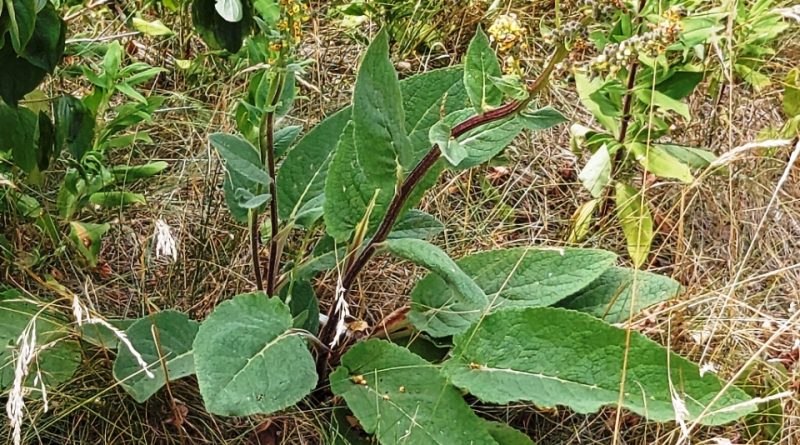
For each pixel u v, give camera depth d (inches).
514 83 29.1
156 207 41.7
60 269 38.9
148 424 33.8
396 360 33.3
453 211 44.7
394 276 41.1
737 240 42.5
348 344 37.4
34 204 38.0
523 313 32.9
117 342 34.3
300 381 30.4
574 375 32.0
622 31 37.9
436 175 35.2
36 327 34.4
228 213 41.3
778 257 44.5
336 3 52.6
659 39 27.9
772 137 45.6
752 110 50.8
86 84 44.5
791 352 38.5
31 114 34.1
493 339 32.9
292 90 31.1
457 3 53.4
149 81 48.4
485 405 36.2
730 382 30.2
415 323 35.9
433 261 30.5
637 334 32.0
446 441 31.0
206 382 29.0
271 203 32.9
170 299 38.1
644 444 35.0
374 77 30.8
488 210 45.3
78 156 35.4
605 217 43.3
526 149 48.4
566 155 48.4
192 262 39.4
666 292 36.6
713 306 37.5
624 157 43.5
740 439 36.0
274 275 35.1
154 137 45.4
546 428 36.4
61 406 33.6
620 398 30.1
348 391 32.9
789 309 41.3
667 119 46.7
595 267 36.1
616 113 40.8
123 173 38.6
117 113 39.8
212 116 45.0
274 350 31.0
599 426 36.5
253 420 34.7
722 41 43.5
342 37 52.7
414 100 37.0
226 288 39.3
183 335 34.2
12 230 38.5
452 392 32.0
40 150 34.8
